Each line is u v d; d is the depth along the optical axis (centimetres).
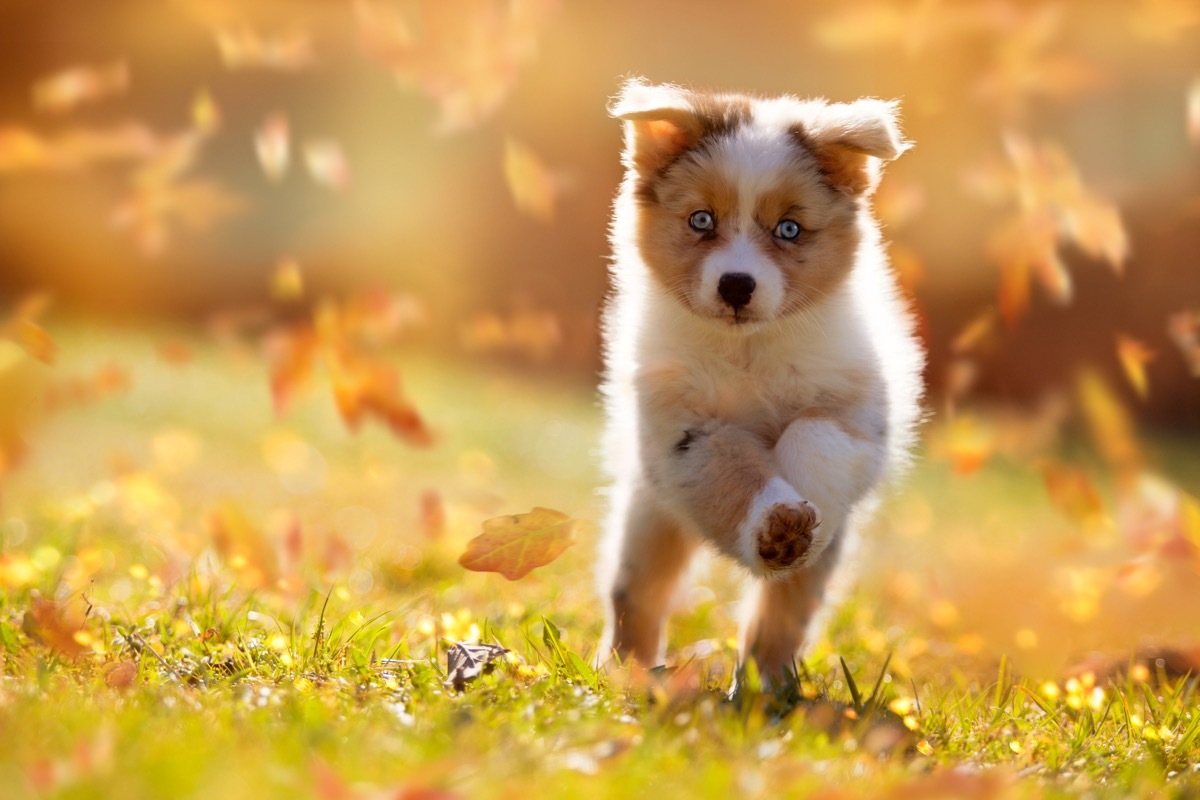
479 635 655
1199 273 1950
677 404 645
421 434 923
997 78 995
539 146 2230
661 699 517
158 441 1381
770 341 646
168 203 1041
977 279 1697
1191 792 491
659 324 666
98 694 502
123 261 2608
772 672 628
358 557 969
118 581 784
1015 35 970
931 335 1748
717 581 952
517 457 1639
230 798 380
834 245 665
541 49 2114
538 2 1127
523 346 2345
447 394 1989
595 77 2159
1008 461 1727
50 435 1327
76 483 1148
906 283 880
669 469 637
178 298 2622
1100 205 845
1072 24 1770
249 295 2527
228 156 2472
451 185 2366
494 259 2353
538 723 498
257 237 2512
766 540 566
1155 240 1952
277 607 729
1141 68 1828
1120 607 923
